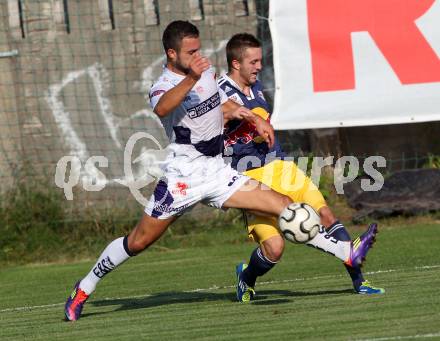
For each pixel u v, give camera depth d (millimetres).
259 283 28938
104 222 40844
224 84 24938
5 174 42062
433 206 40594
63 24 42688
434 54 38812
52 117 42656
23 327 23547
